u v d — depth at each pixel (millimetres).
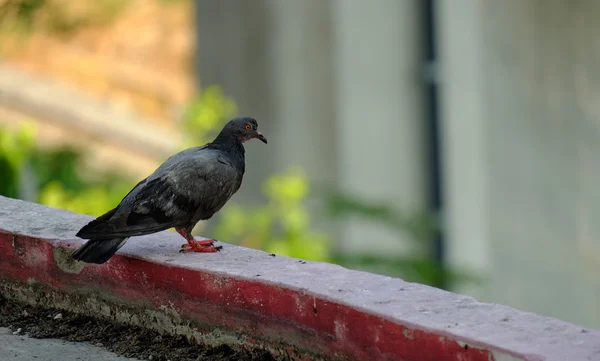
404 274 16156
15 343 6695
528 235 17281
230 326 6422
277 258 6723
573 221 16859
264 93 17984
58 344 6699
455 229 17703
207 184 7004
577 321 16984
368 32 17281
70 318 7043
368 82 17391
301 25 17391
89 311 7035
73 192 14922
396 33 17438
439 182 17844
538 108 16891
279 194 14734
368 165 17594
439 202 17891
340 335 5918
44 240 7078
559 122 16750
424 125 17750
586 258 16828
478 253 17625
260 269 6449
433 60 17484
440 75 17375
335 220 17203
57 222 7461
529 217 17219
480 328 5516
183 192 6887
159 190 6828
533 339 5379
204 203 7000
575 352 5230
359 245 17250
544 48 16672
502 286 17484
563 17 16438
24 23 15234
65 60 27500
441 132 17641
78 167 16188
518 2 16703
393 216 16594
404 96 17625
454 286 16500
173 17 28359
